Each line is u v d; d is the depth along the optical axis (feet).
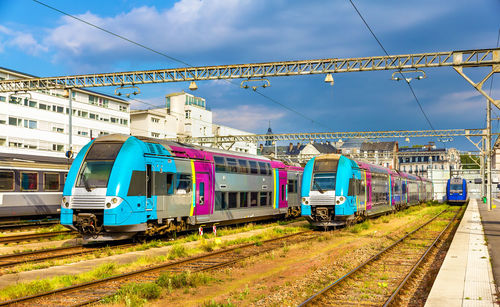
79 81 84.07
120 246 53.88
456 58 59.47
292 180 98.68
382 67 66.90
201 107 250.78
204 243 54.13
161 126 218.79
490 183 143.23
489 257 44.75
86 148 54.54
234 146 274.36
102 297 28.68
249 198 80.43
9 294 29.35
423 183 191.31
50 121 161.68
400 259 46.14
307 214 76.28
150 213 55.01
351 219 77.30
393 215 114.73
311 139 146.10
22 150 146.61
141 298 29.07
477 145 150.30
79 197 51.57
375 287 33.35
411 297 30.25
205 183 66.95
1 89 88.99
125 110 198.80
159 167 57.06
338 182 75.10
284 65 71.97
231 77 74.38
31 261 42.83
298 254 49.70
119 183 51.42
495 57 57.62
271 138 149.07
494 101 57.77
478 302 27.12
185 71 76.38
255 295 30.60
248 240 61.11
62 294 30.14
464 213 127.44
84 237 52.70
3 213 72.64
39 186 79.10
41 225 83.46
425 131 142.72
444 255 47.91
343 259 45.24
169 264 40.65
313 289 32.30
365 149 377.71
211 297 30.27
